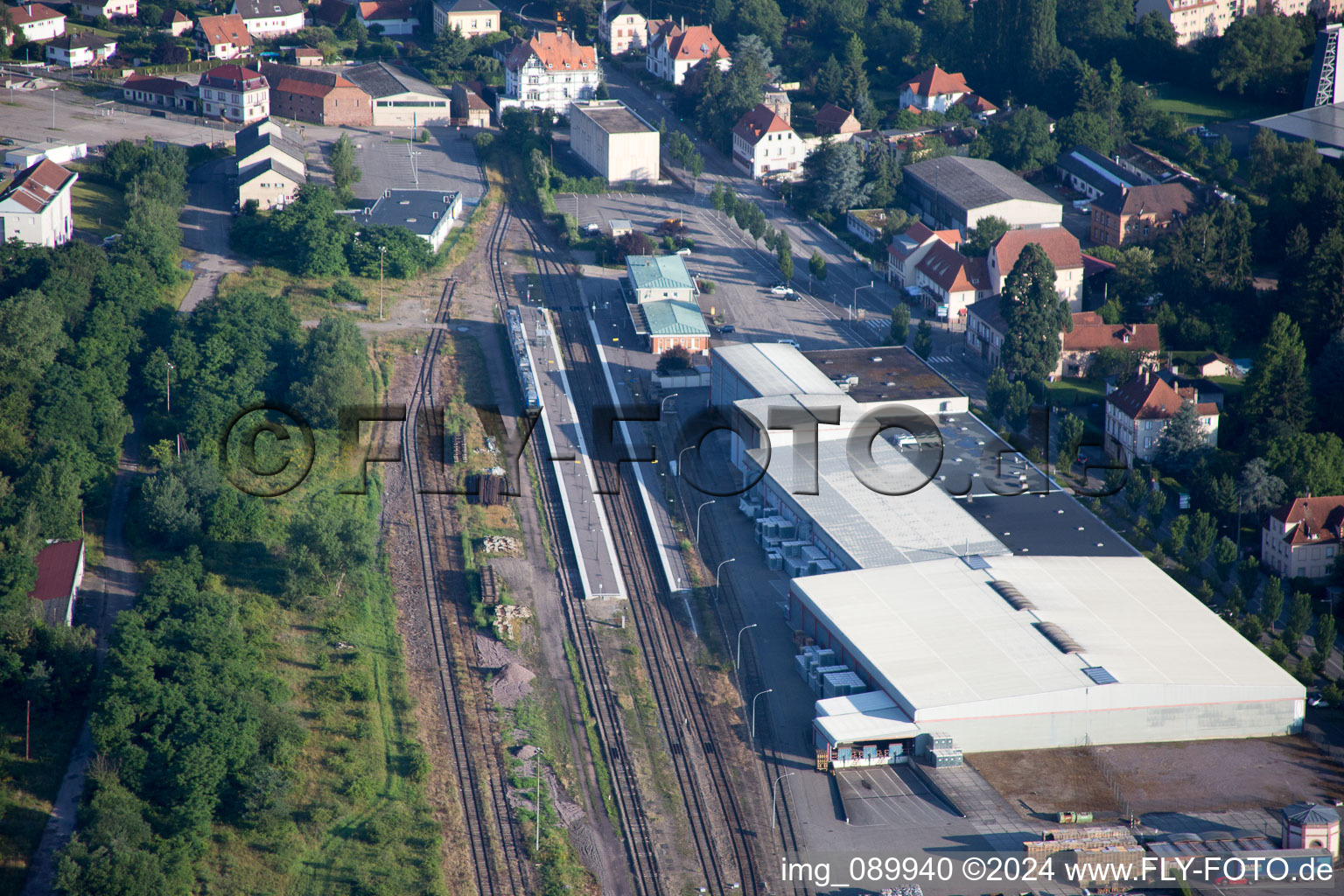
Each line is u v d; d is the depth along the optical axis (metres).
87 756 161.12
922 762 172.25
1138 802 164.00
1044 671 175.75
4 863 145.88
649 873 156.00
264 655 182.88
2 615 169.50
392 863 154.00
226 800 157.50
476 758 172.12
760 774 171.38
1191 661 179.00
